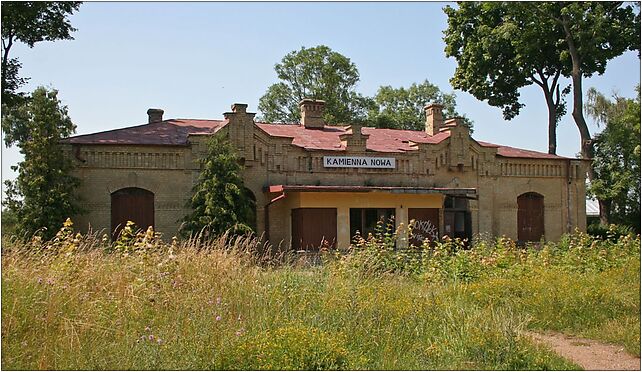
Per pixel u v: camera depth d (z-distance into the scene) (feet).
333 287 42.32
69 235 45.80
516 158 105.81
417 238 96.53
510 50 132.57
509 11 128.67
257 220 89.45
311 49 191.93
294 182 91.61
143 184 83.56
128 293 35.42
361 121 195.11
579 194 110.22
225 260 42.16
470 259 59.21
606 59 127.34
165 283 37.35
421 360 32.01
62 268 36.86
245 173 89.04
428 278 55.16
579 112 128.47
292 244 90.53
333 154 93.50
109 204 82.02
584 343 39.65
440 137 103.40
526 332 41.14
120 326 31.50
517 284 50.44
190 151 85.71
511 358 32.48
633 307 45.57
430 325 36.76
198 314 33.35
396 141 105.19
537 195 107.96
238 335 31.01
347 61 194.08
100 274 37.65
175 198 84.84
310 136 101.04
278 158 90.99
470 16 137.49
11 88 101.81
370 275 49.83
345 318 35.58
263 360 28.71
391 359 31.58
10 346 28.53
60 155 78.02
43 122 78.07
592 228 118.32
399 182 97.30
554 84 142.10
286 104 192.34
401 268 58.70
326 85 191.42
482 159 103.55
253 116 89.61
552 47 134.51
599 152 135.85
